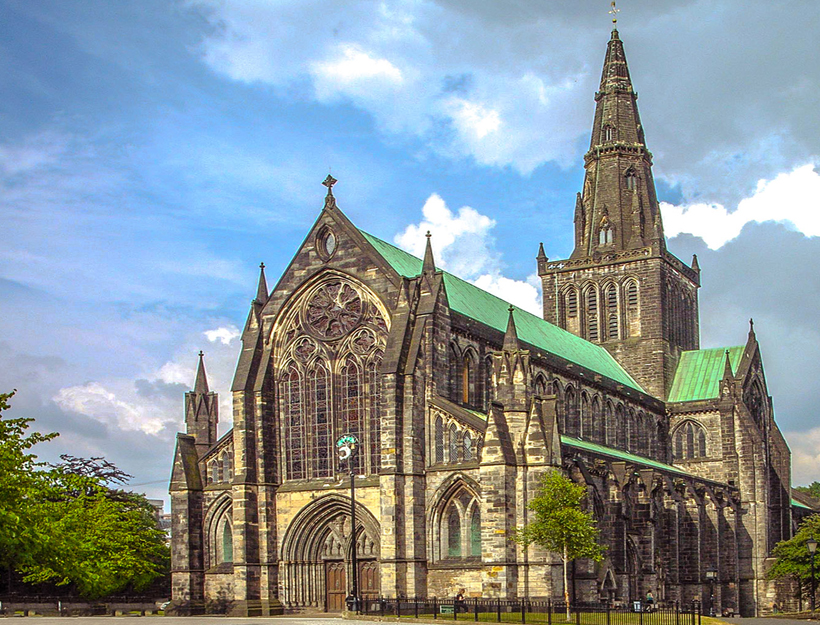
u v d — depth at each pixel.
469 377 124.19
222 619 102.06
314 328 120.69
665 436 177.62
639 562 129.00
